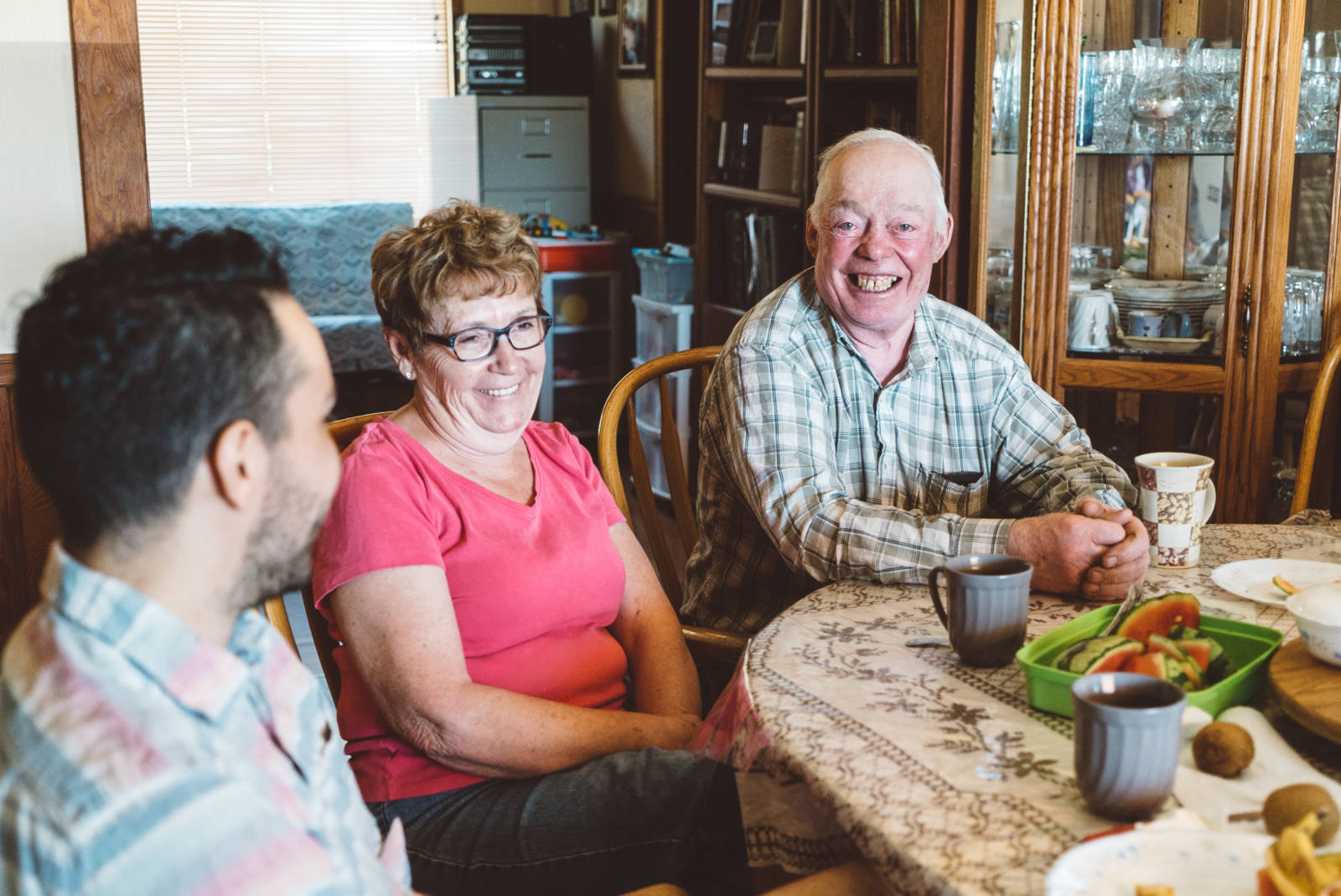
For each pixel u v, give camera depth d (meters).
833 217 1.73
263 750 0.75
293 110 6.12
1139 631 1.13
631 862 1.27
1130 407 2.69
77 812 0.62
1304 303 2.56
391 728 1.35
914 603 1.35
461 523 1.40
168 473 0.68
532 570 1.41
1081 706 0.85
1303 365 2.58
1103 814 0.86
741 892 1.28
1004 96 2.64
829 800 0.91
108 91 2.26
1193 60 2.48
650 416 4.46
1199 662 1.06
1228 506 2.64
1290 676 1.03
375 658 1.30
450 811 1.33
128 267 0.68
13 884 0.62
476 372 1.40
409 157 6.32
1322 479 2.68
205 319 0.68
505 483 1.47
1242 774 0.91
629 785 1.28
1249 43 2.43
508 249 1.39
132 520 0.68
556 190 5.41
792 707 1.05
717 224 4.16
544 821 1.28
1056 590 1.36
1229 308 2.55
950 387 1.84
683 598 2.02
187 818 0.63
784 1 3.68
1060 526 1.34
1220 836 0.79
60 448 0.67
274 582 0.75
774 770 1.00
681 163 4.65
